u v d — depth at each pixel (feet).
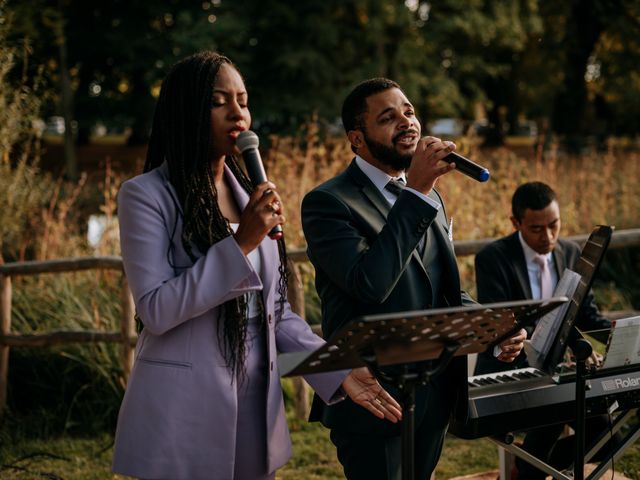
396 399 7.66
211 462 6.39
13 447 14.25
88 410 15.70
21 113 23.11
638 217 25.39
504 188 24.88
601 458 10.16
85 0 56.75
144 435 6.32
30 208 22.75
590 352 7.21
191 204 6.55
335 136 51.24
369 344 5.89
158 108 6.81
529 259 11.35
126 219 6.49
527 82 73.46
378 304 7.54
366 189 7.84
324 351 5.76
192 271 6.23
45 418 15.43
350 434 7.79
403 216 7.00
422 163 6.98
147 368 6.47
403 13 54.70
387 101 7.75
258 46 55.36
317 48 55.98
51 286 18.34
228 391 6.50
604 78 70.54
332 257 7.36
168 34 54.13
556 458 10.03
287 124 54.65
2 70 22.65
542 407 8.01
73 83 61.00
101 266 15.33
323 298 7.95
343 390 7.26
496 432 7.86
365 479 7.78
